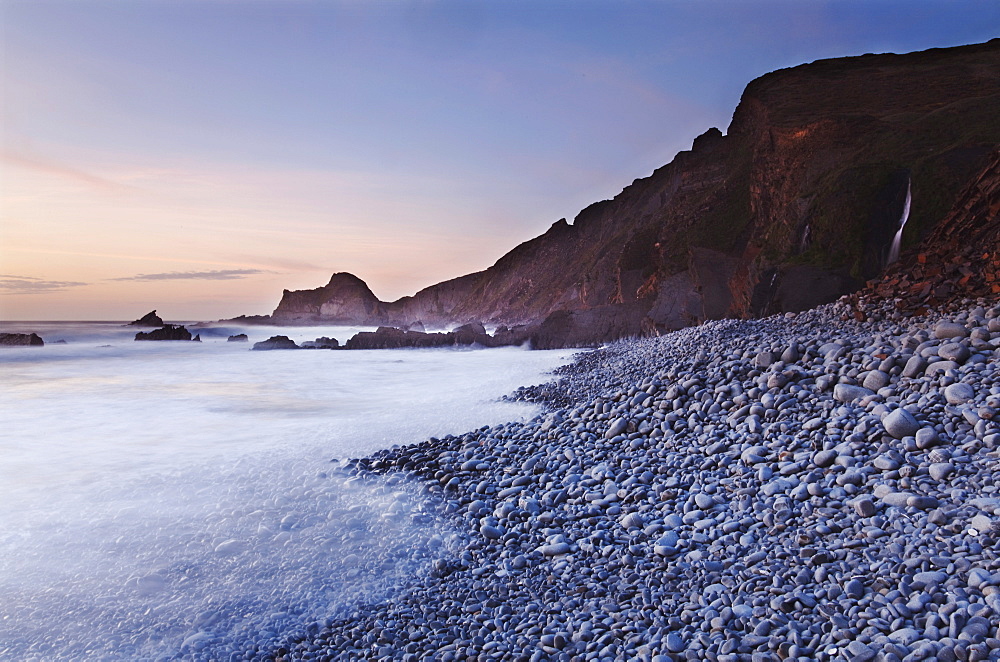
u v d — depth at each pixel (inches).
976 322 371.6
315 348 1761.8
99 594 221.8
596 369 636.1
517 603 218.5
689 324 1390.3
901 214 953.5
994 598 162.6
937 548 194.7
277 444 409.1
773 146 1358.3
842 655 158.2
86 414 560.7
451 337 1690.5
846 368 354.9
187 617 210.7
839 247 980.6
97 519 282.8
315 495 312.0
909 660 149.7
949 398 288.4
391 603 222.8
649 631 189.0
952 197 892.0
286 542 262.4
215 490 318.3
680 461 320.2
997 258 474.0
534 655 184.9
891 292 530.6
